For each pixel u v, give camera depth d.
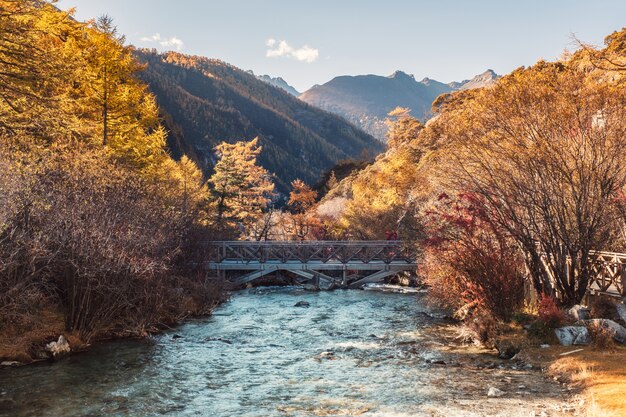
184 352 12.43
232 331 15.34
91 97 22.48
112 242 12.70
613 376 8.97
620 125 12.34
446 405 8.28
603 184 12.38
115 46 22.69
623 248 14.19
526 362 10.79
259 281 28.31
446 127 14.96
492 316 13.46
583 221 12.58
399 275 29.22
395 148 71.81
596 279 13.57
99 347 12.59
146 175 24.30
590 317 12.25
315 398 8.90
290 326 16.23
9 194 10.63
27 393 9.00
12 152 12.27
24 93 14.83
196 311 18.30
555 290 13.41
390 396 8.90
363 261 28.33
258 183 60.19
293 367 11.12
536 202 12.87
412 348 12.80
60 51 19.72
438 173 15.37
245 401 8.77
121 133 24.55
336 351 12.75
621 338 11.18
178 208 21.84
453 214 15.28
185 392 9.28
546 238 13.43
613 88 12.64
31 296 11.60
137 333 13.99
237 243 27.38
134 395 9.05
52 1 18.59
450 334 14.62
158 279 15.18
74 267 12.16
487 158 13.84
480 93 14.25
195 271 22.61
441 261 15.51
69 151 15.55
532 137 13.02
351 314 18.58
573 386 9.01
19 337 11.71
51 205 11.80
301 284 28.36
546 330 11.80
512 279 13.55
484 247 14.23
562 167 12.78
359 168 95.12
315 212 50.72
